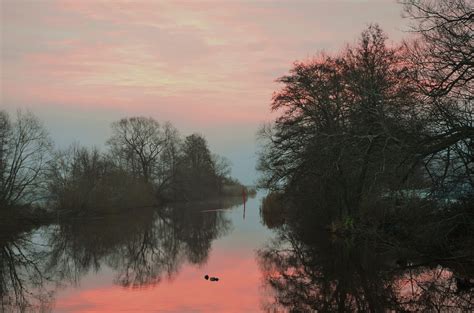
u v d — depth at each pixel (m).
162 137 78.31
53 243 33.84
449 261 19.00
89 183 55.03
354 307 13.91
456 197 18.12
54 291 17.38
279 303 14.51
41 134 44.94
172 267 22.39
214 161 99.00
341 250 25.11
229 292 16.33
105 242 33.84
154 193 74.75
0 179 40.78
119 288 17.55
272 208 54.97
